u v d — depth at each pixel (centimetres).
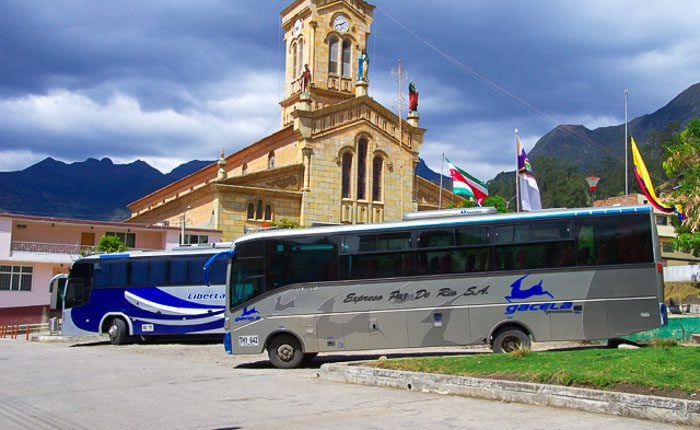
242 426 1328
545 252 2334
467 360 1861
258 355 2942
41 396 1747
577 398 1447
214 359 2814
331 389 1828
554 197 14012
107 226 5919
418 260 2394
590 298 2291
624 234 2314
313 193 6119
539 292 2314
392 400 1623
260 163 7038
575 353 1798
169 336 4066
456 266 2372
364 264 2419
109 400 1669
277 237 2486
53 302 4241
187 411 1504
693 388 1328
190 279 3728
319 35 6969
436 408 1499
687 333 2708
